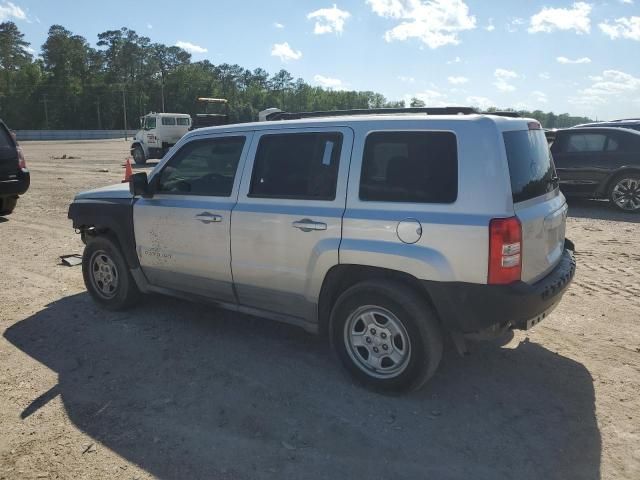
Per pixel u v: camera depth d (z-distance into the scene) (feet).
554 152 36.55
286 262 13.05
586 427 10.85
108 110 387.75
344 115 13.76
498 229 10.41
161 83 412.77
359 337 12.41
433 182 11.16
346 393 12.23
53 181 54.60
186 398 12.05
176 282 15.81
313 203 12.60
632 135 34.12
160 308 17.83
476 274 10.64
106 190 17.79
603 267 22.11
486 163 10.69
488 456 9.96
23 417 11.34
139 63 420.36
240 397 12.07
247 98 439.63
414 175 11.39
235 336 15.52
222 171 14.48
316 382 12.73
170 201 15.37
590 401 11.83
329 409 11.56
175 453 10.10
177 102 412.57
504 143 10.95
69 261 23.32
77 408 11.68
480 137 10.84
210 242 14.42
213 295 15.15
